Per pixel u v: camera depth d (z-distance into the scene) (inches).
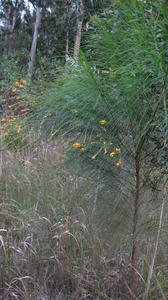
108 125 96.1
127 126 95.4
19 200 149.5
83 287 121.3
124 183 104.7
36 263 125.2
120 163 98.3
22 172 160.6
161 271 121.8
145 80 88.4
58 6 434.0
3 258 124.3
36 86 112.4
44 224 135.2
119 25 93.6
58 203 139.3
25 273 122.7
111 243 114.7
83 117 96.5
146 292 109.9
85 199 115.0
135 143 96.0
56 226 133.0
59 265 124.5
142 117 89.0
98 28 96.1
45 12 563.2
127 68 88.9
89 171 105.4
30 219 135.3
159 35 89.1
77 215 133.0
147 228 106.6
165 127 89.2
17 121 123.6
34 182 153.7
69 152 105.5
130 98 91.1
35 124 105.1
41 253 127.5
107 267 123.4
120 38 93.4
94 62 97.1
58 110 98.0
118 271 124.3
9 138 161.6
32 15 858.8
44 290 118.2
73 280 121.7
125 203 106.4
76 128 99.5
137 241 110.4
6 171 163.0
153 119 90.7
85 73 96.3
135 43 89.0
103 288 118.8
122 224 107.8
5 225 142.2
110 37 94.0
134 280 113.3
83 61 93.2
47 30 547.5
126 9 90.4
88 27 100.5
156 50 87.0
